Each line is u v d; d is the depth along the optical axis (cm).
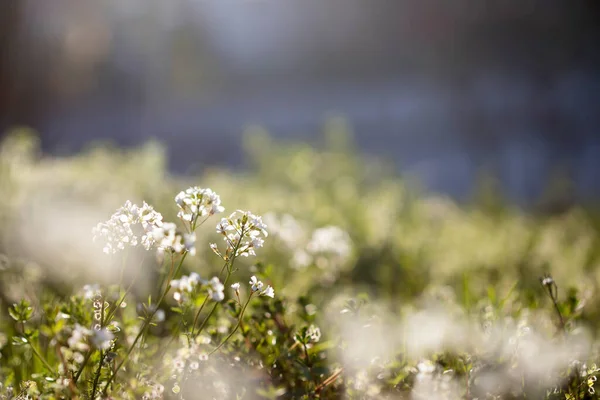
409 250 553
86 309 208
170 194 549
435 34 2850
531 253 546
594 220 793
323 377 240
